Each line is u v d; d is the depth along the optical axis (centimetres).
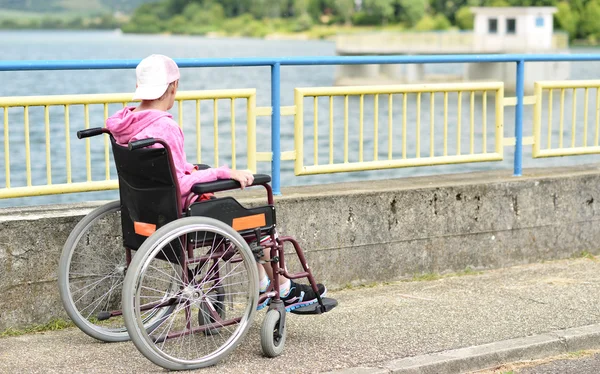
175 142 620
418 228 913
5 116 735
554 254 1007
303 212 848
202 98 827
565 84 1036
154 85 629
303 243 850
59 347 679
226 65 822
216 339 696
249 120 855
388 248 898
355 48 9700
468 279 918
